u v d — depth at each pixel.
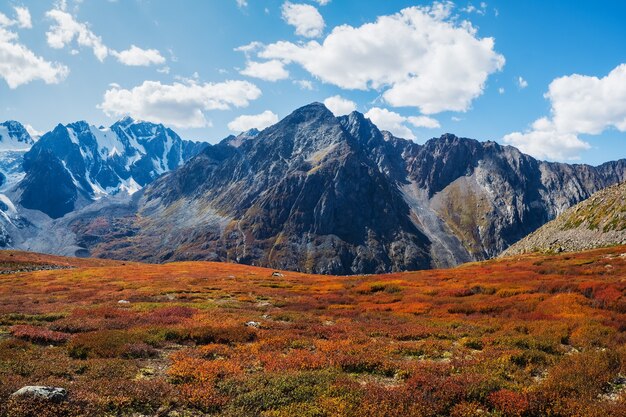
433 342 24.00
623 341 22.50
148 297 49.06
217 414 14.03
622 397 14.80
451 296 44.34
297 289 59.44
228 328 26.81
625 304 30.64
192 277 78.75
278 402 14.47
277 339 24.39
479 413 13.97
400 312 37.53
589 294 36.53
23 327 26.20
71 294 51.69
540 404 14.14
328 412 13.39
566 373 16.98
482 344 23.56
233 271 97.88
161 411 14.09
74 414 13.11
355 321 32.97
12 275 81.50
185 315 33.81
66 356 20.47
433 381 16.14
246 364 19.56
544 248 103.88
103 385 15.46
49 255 130.62
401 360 20.70
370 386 15.75
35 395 13.42
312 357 20.08
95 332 24.88
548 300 35.25
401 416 13.25
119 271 89.69
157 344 23.42
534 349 21.77
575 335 24.02
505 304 36.16
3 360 18.34
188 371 17.62
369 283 57.25
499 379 16.73
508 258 87.94
